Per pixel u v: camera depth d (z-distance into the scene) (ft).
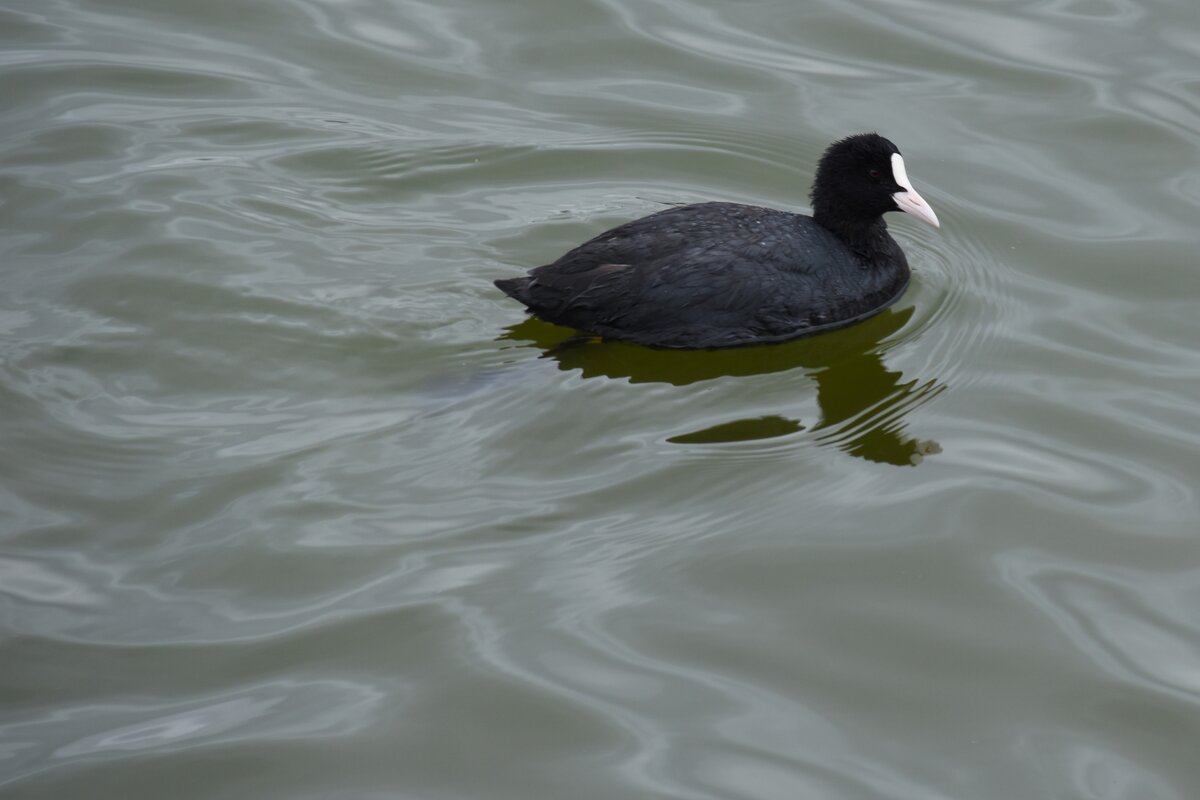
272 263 46.75
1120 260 48.80
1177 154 53.67
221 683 32.09
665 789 29.71
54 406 40.14
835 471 39.37
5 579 34.47
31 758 29.91
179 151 52.85
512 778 29.96
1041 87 57.47
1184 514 37.99
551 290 43.11
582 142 54.80
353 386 41.65
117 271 45.73
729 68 59.26
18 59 57.72
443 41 61.00
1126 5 62.49
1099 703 32.22
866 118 56.08
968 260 49.34
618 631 33.73
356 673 32.45
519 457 39.24
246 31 61.21
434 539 36.32
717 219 45.16
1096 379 43.42
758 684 32.48
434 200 51.39
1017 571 35.96
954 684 32.63
